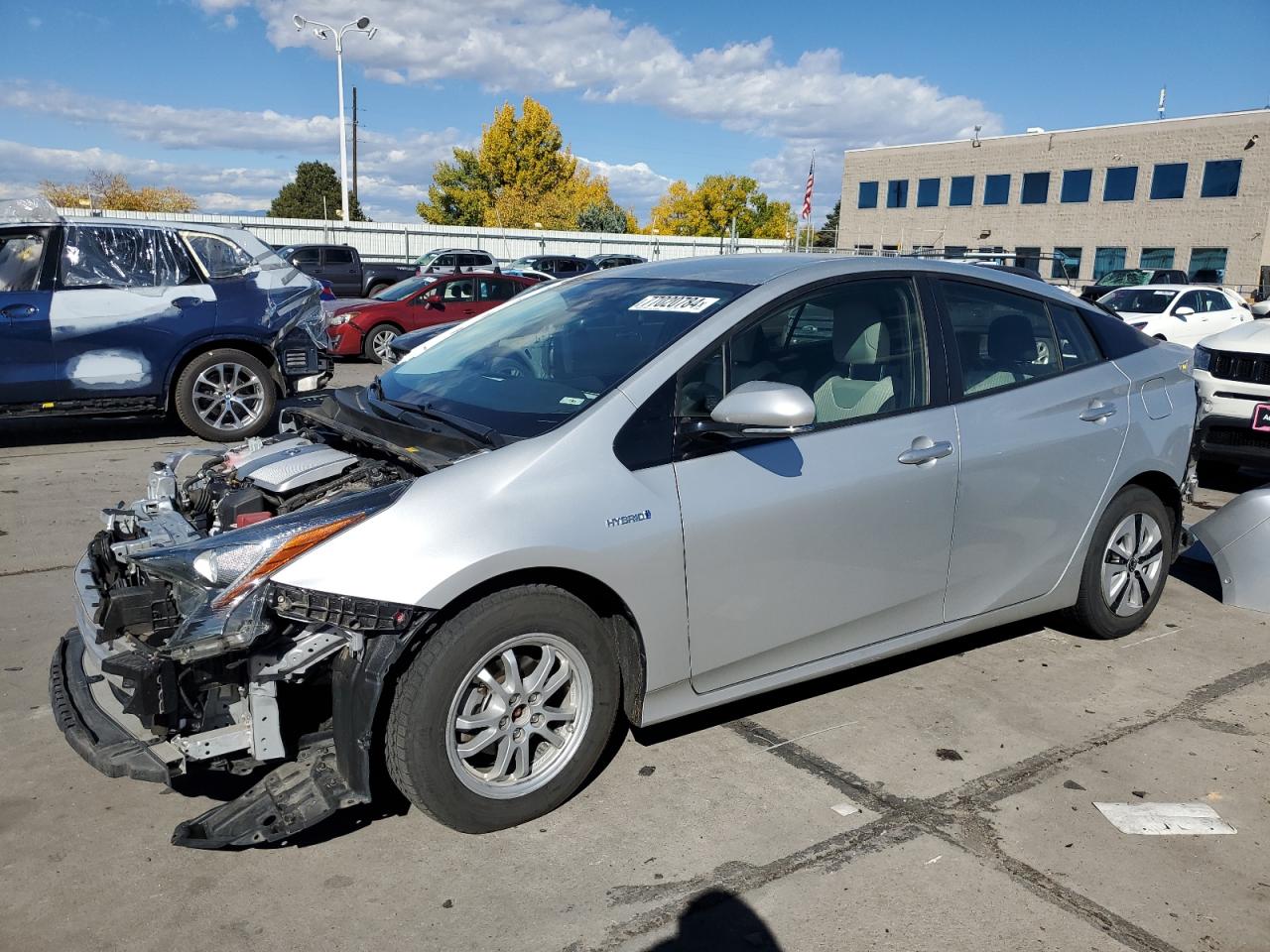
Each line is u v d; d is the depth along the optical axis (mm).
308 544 2660
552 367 3408
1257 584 4980
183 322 8398
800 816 3053
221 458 3867
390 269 28094
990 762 3412
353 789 2688
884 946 2484
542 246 40750
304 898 2646
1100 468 4156
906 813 3080
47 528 6000
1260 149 37406
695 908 2613
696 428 3100
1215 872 2830
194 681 2625
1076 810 3121
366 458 3391
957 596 3811
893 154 49688
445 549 2670
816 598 3379
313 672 2848
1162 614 4945
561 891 2686
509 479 2818
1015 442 3814
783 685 3420
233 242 8812
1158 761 3447
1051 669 4203
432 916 2578
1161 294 18406
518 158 60594
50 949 2441
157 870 2766
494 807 2889
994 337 3945
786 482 3225
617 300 3754
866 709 3793
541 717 2967
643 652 3057
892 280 3709
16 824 2979
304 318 9008
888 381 3594
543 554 2785
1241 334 7297
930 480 3553
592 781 3242
